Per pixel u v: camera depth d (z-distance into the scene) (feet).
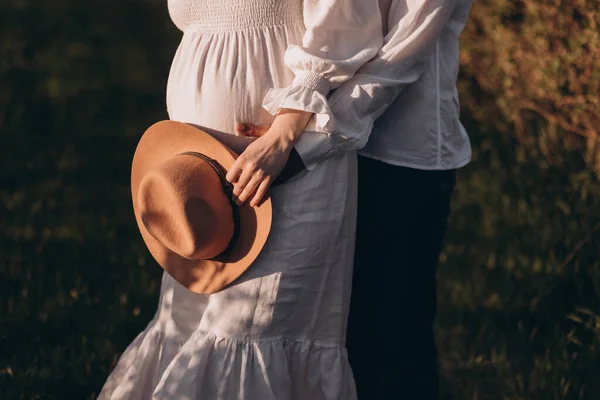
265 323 10.68
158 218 10.87
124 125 33.12
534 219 20.30
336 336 11.08
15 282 18.78
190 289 11.21
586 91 18.88
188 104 11.31
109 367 15.55
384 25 11.14
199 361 10.69
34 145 30.14
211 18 11.08
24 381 15.03
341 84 10.58
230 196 10.71
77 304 17.81
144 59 43.04
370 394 12.10
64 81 38.73
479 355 15.96
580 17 18.80
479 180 22.66
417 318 11.96
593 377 14.84
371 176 11.62
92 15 48.49
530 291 17.90
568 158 19.98
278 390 10.73
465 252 19.95
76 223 22.67
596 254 18.28
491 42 21.72
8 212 23.30
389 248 11.73
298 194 10.65
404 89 11.39
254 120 10.96
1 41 43.78
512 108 21.42
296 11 10.90
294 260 10.65
